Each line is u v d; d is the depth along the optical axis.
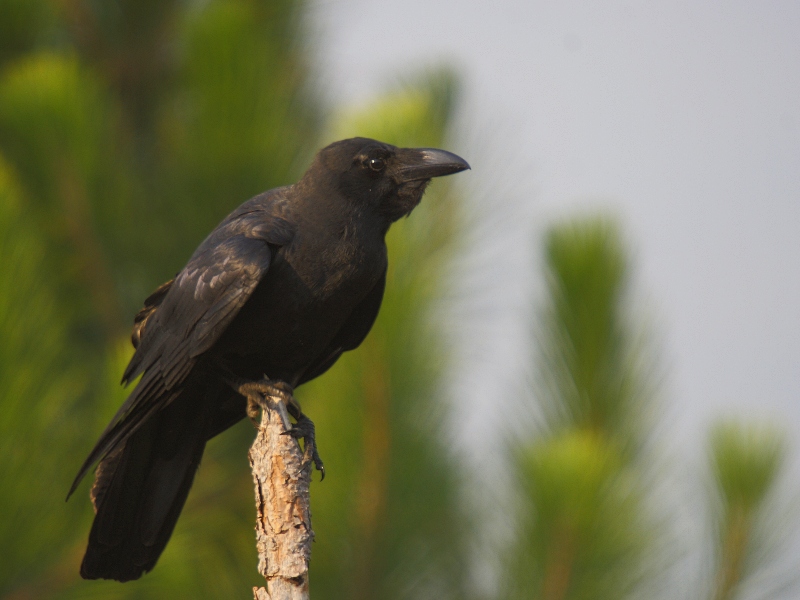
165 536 9.40
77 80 13.73
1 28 15.46
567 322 10.84
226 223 9.52
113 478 9.23
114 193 13.90
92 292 13.88
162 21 17.25
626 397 10.74
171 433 9.52
